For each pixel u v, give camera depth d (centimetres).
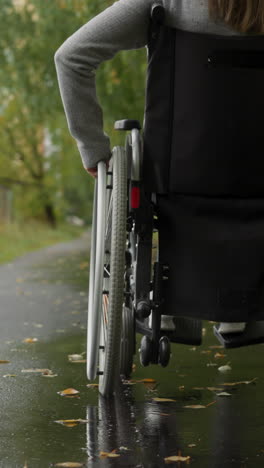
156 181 389
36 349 633
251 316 386
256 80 377
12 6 2253
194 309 389
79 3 1825
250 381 500
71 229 4416
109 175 430
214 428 388
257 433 379
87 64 398
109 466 327
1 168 4181
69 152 3916
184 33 378
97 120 415
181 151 384
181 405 437
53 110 2255
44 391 475
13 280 1290
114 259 407
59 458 339
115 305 412
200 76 378
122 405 437
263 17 370
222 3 367
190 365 557
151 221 397
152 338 404
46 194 4191
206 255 385
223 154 380
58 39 2078
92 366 426
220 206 385
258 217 385
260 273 384
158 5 375
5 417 412
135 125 412
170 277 391
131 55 1702
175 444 360
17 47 2252
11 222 3553
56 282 1259
